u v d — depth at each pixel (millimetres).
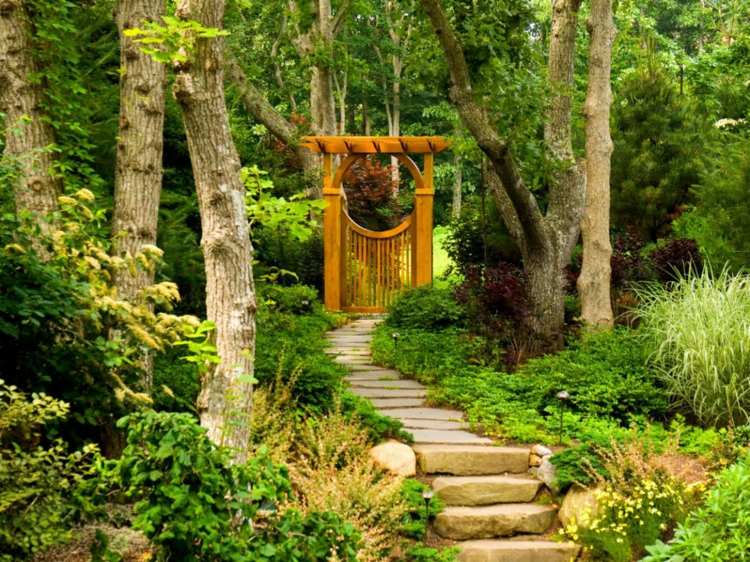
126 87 7332
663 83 16453
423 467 7820
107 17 9656
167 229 9906
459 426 8875
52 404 4500
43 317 5434
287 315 14312
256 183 6672
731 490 5445
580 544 6898
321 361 10047
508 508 7312
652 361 9703
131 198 7289
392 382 10844
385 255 17609
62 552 4961
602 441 7672
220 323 5156
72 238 6004
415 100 34625
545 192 16406
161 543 3748
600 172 12258
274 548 3834
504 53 10867
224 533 3771
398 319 14484
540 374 10297
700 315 9344
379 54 31312
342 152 17312
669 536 6836
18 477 4336
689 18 34594
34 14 7211
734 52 23125
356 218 21844
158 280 9188
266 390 7922
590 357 10422
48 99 7359
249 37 21922
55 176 7090
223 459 3822
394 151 16969
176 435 3684
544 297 11945
